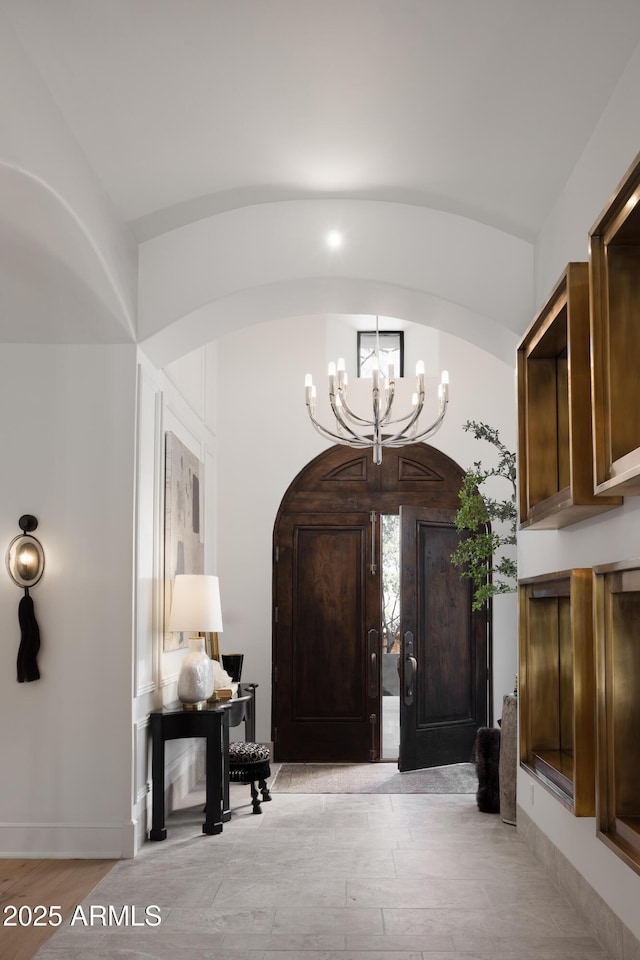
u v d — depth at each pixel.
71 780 4.84
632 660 3.21
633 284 2.97
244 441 8.27
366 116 4.09
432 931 3.68
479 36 3.43
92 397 5.07
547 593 4.28
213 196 4.94
